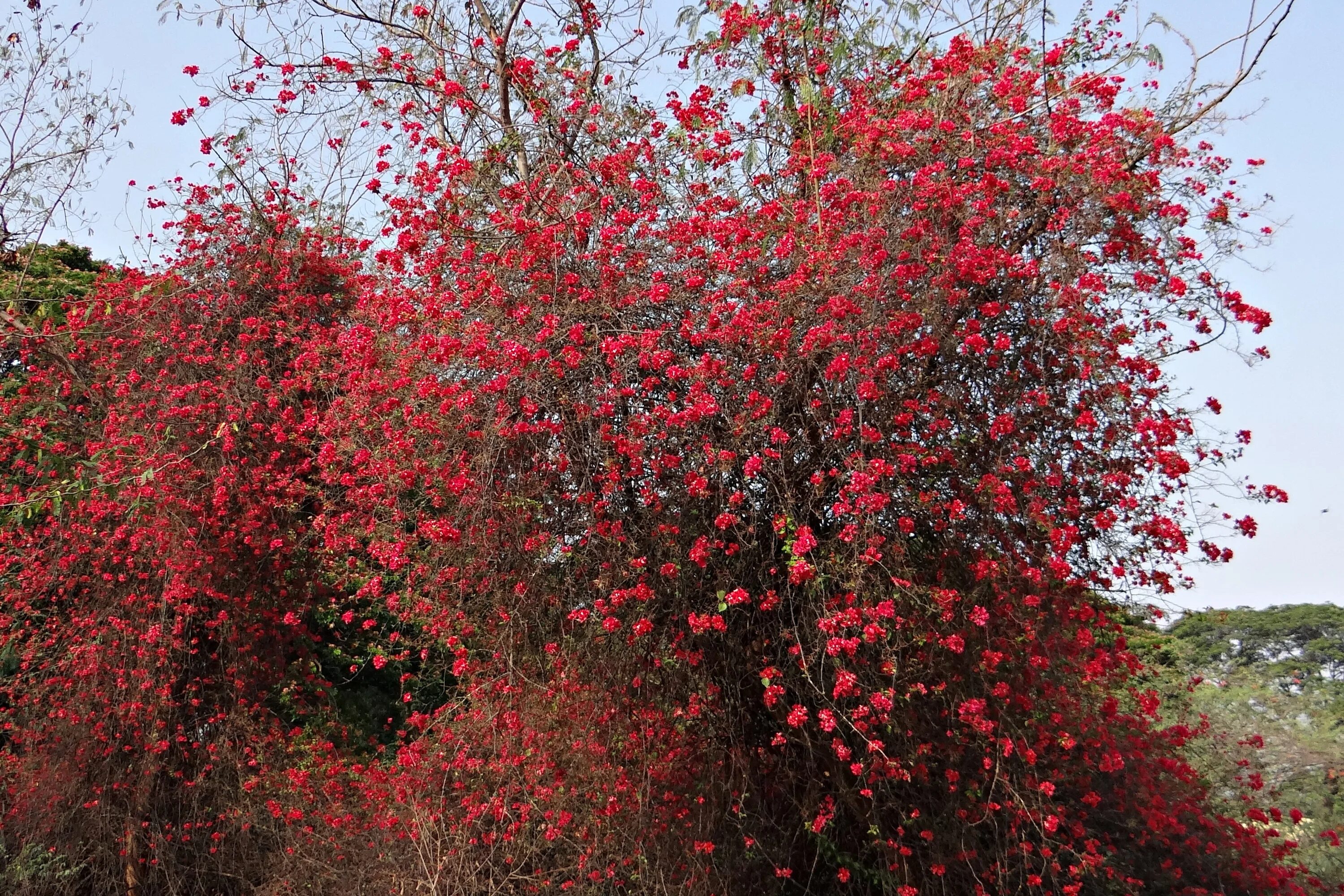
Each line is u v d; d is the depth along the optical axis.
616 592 3.22
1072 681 3.53
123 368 5.23
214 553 4.76
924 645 3.26
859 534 3.05
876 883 3.55
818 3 4.41
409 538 3.93
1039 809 3.30
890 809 3.50
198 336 5.13
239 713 4.84
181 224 5.56
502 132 4.69
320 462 4.44
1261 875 4.07
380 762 4.88
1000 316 3.27
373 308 4.58
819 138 4.02
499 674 3.80
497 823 3.79
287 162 5.64
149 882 4.55
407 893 3.88
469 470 3.59
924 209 3.24
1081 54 3.95
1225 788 4.94
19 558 4.88
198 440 4.89
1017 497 3.25
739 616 3.41
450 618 3.78
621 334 3.42
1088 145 3.32
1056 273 3.18
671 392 3.38
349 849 4.36
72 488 4.68
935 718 3.40
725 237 3.66
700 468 3.24
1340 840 4.89
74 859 4.46
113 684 4.68
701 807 3.64
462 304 3.83
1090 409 3.30
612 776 3.68
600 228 3.78
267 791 4.82
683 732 3.63
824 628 2.92
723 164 4.22
